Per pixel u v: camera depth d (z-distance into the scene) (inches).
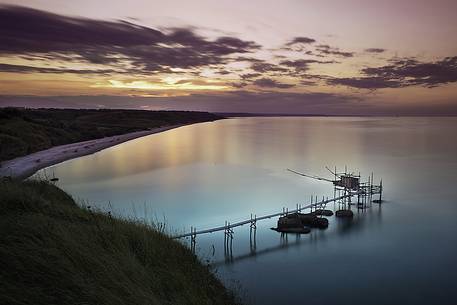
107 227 428.5
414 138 6131.9
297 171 2785.4
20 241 296.7
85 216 458.3
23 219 349.4
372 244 1251.8
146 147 4589.1
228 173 2677.2
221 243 1238.3
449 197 1946.4
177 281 388.2
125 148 4436.5
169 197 1893.5
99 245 360.5
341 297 880.9
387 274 1016.2
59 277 270.2
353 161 3334.2
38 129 4092.0
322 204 1710.1
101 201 1793.8
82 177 2488.9
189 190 2076.8
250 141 5492.1
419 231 1395.2
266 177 2522.1
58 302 245.8
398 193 2043.6
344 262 1096.2
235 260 1098.1
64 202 688.4
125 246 393.4
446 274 1015.6
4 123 3720.5
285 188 2159.2
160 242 468.8
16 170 2568.9
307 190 2110.0
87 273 292.7
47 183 759.7
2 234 302.7
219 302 430.0
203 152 4040.4
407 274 1016.9
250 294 871.7
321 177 2529.5
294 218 1409.9
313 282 959.6
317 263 1085.8
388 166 3043.8
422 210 1697.8
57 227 346.9
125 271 335.9
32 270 266.2
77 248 319.0
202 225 1419.8
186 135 6855.3
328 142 5315.0
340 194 1991.9
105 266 315.6
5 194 414.6
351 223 1496.1
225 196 1926.7
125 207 1673.2
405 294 901.8
